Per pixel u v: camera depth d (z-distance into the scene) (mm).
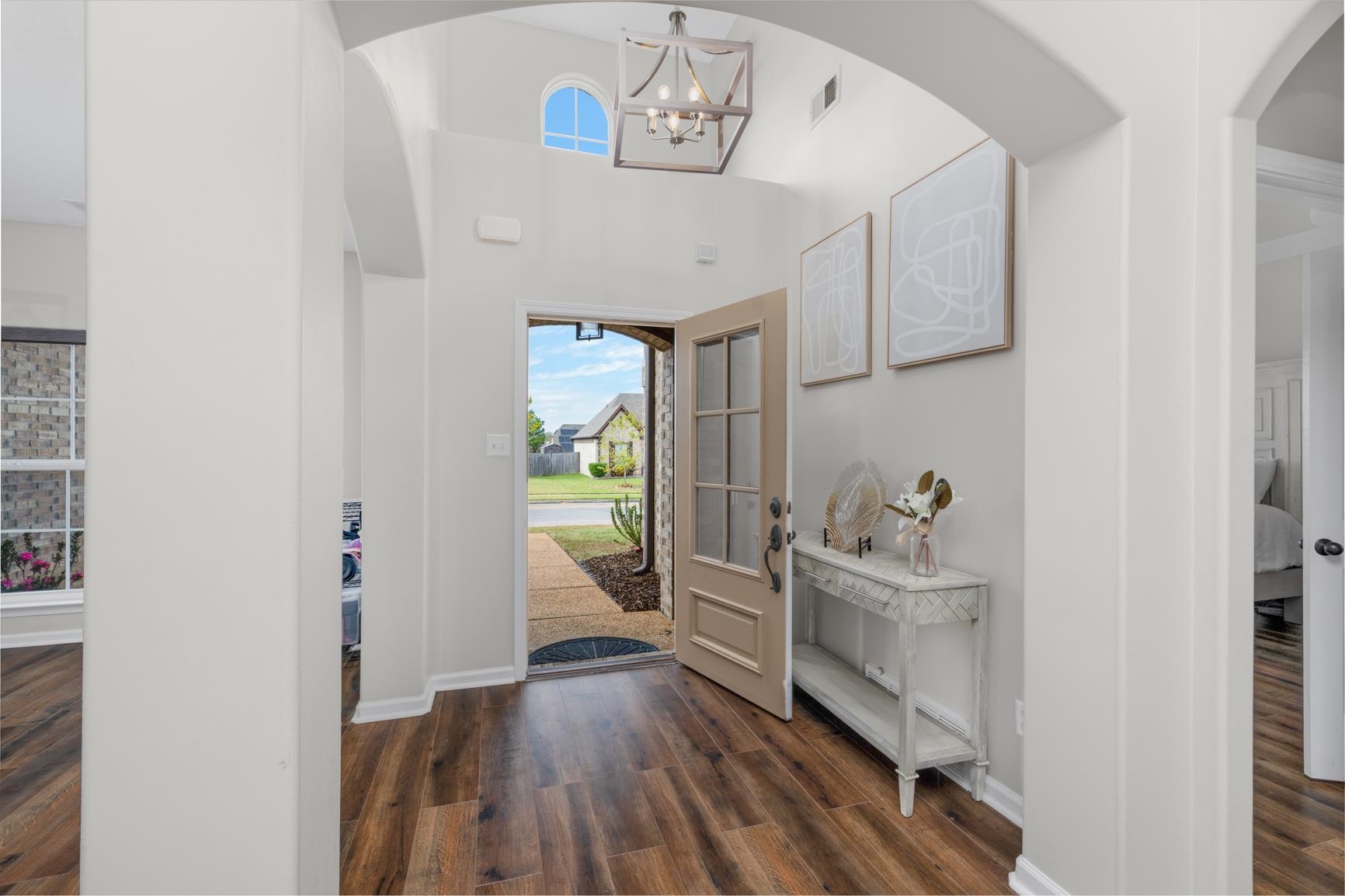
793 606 3260
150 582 808
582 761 2254
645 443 5879
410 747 2357
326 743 966
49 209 3420
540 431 9734
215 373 822
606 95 4520
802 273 3213
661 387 4637
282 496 835
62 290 3654
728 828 1856
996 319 1953
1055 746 1534
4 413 3584
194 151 822
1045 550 1564
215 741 822
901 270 2418
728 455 2953
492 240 2996
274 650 834
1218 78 1380
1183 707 1408
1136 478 1373
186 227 819
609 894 1594
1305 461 2098
